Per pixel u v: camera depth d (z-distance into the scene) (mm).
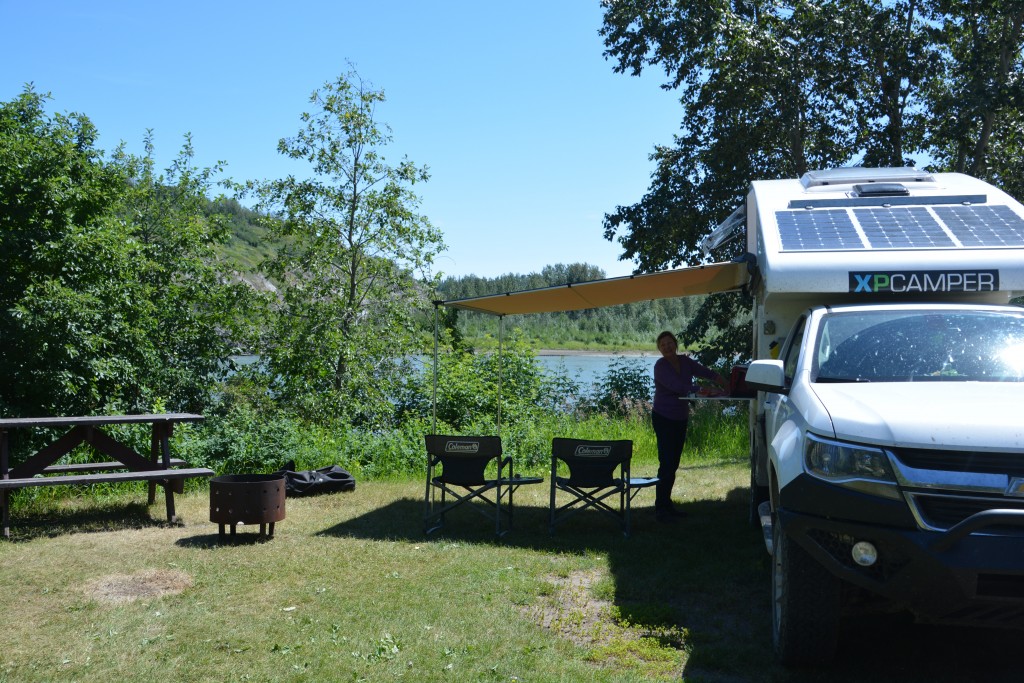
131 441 11062
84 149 18875
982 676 4262
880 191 6711
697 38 21047
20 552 6852
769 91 20906
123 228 17141
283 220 20641
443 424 13961
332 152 20547
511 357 18500
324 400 18672
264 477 7824
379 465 12008
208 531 7781
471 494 7793
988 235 5684
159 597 5578
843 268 5477
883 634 4918
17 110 17906
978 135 21766
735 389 7738
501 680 4172
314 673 4246
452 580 6055
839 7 21688
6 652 4516
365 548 7051
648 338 55500
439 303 9117
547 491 10461
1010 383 4379
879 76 21812
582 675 4242
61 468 8930
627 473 7723
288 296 20797
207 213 23266
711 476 11617
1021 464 3641
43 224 14414
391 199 20547
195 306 21031
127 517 8430
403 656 4484
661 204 23078
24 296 13172
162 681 4141
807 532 4043
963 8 20531
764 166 22875
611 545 7281
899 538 3680
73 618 5113
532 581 6012
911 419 3852
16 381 12398
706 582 6078
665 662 4531
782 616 4301
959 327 4918
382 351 20203
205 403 19766
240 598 5574
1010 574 3510
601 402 18438
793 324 6391
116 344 15219
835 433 4035
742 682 4238
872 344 4859
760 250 6297
